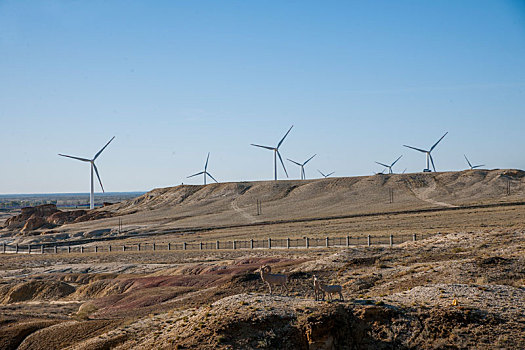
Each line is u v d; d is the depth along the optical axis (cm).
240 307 2228
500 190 13475
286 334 2005
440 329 2014
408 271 3500
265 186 17175
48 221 16700
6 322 3516
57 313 4097
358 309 2105
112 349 2427
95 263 7319
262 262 5625
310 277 4009
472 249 4503
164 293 4244
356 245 6669
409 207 12144
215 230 10944
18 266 7738
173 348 2064
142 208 17262
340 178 16838
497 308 2127
